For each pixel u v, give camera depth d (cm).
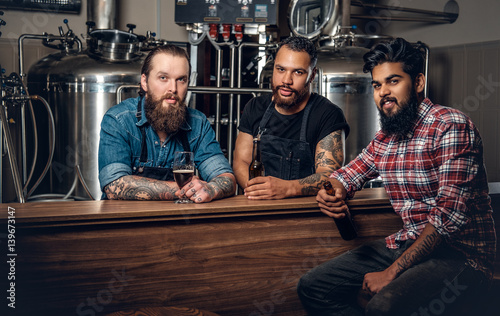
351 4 382
